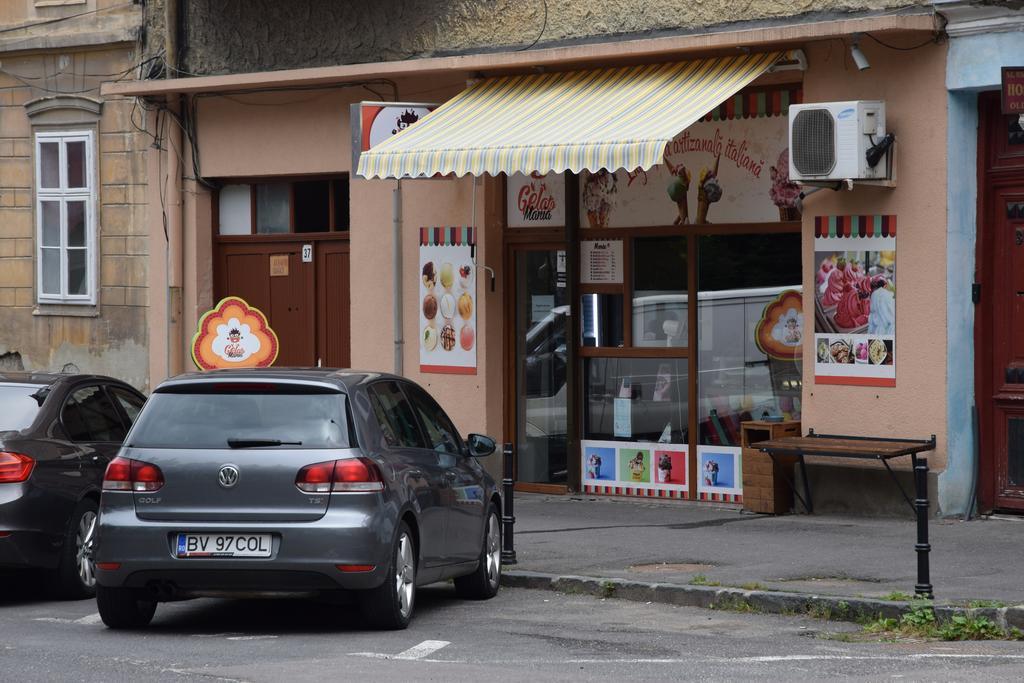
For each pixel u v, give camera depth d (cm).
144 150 3269
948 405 2273
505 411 2836
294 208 3161
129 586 1598
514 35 2748
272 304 3191
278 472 1581
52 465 1886
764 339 2528
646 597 1847
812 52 2394
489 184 2795
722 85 2372
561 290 2778
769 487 2417
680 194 2606
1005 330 2308
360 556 1566
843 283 2375
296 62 3041
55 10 3375
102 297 3359
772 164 2498
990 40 2214
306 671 1380
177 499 1590
